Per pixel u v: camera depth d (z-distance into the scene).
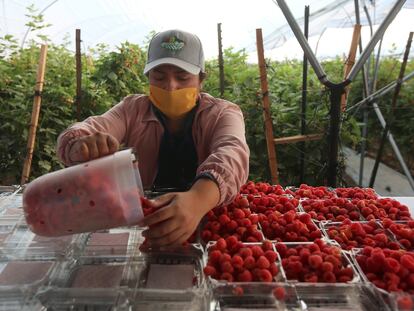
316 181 3.44
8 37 3.97
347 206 1.57
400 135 5.32
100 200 0.95
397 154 3.73
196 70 1.54
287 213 1.37
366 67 3.78
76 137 1.36
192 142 1.72
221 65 3.30
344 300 0.97
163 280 1.04
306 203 1.62
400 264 1.03
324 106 3.45
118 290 0.96
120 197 0.96
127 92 4.20
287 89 3.88
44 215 0.97
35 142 3.53
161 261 1.15
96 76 4.11
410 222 1.37
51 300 0.95
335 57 5.46
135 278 1.06
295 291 0.96
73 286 1.02
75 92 3.77
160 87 1.58
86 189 0.95
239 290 0.94
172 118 1.72
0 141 3.51
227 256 1.04
